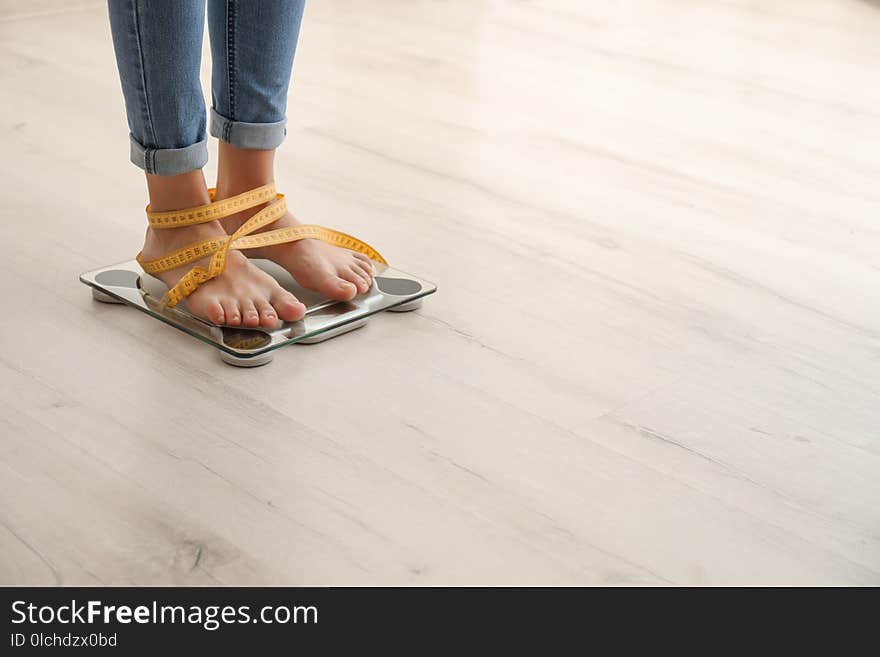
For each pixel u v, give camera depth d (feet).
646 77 8.93
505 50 9.45
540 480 3.86
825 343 4.95
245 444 3.98
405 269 5.40
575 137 7.48
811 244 6.02
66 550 3.45
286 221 4.98
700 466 3.99
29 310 4.84
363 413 4.20
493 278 5.37
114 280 4.99
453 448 4.01
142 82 4.45
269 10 4.53
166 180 4.70
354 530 3.58
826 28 10.69
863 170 7.20
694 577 3.46
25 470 3.80
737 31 10.45
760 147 7.51
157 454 3.91
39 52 8.61
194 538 3.52
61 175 6.35
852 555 3.58
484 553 3.51
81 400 4.20
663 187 6.70
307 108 7.70
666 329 4.98
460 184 6.54
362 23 9.91
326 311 4.81
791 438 4.19
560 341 4.81
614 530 3.64
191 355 4.54
